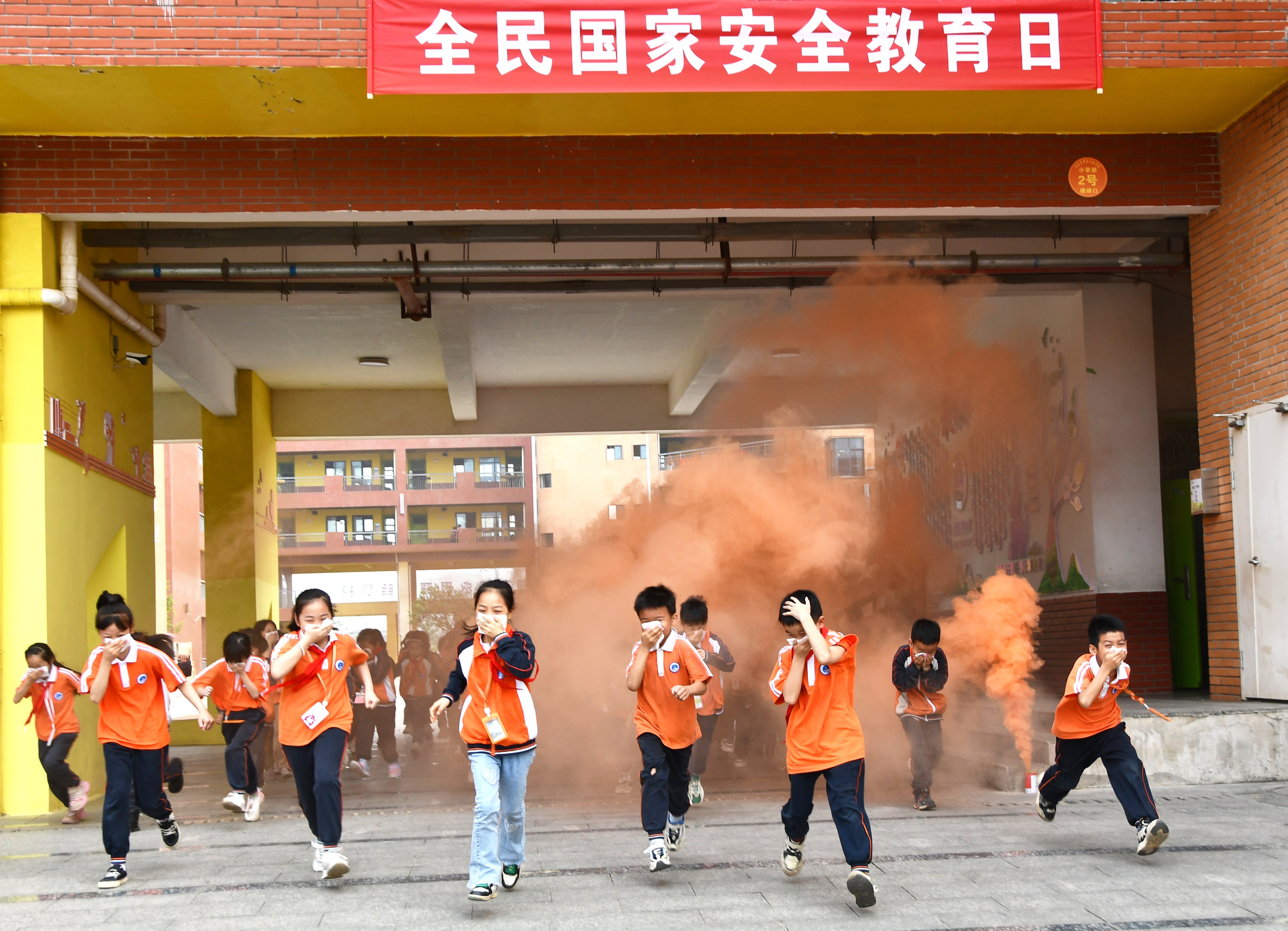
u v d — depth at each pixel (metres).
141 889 5.58
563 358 16.23
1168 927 4.41
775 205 8.87
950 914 4.66
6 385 8.77
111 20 7.55
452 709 13.48
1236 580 9.12
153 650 6.03
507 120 8.43
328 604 5.44
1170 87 8.29
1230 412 9.17
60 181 8.68
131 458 11.18
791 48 7.66
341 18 7.65
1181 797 7.64
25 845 7.11
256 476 16.84
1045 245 11.66
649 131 8.70
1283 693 8.56
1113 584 11.06
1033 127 8.91
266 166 8.70
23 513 8.73
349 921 4.76
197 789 10.54
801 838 5.26
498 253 11.48
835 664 5.04
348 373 17.05
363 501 50.03
